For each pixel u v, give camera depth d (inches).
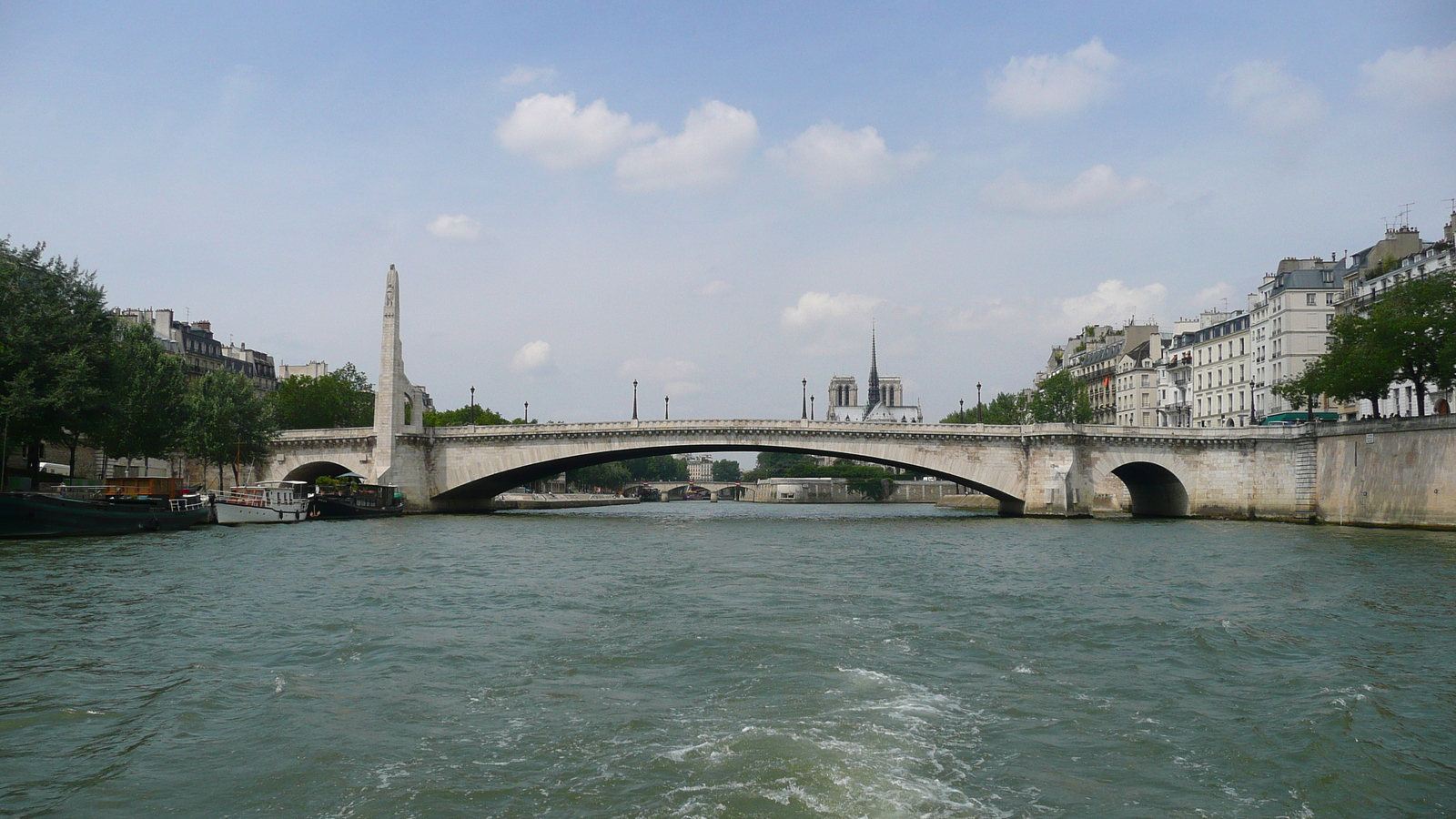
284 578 1578.5
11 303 2512.3
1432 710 775.7
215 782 597.6
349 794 573.0
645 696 780.0
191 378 5049.2
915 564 1886.1
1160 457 3858.3
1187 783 600.7
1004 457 3981.3
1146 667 916.6
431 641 1020.5
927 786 576.4
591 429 4146.2
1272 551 2181.3
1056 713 746.8
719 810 533.0
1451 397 3619.6
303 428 5157.5
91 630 1088.2
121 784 595.2
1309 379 3457.2
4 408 2367.1
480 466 4269.2
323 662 922.1
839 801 547.5
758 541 2600.9
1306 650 1008.9
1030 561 1975.9
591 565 1840.6
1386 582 1574.8
